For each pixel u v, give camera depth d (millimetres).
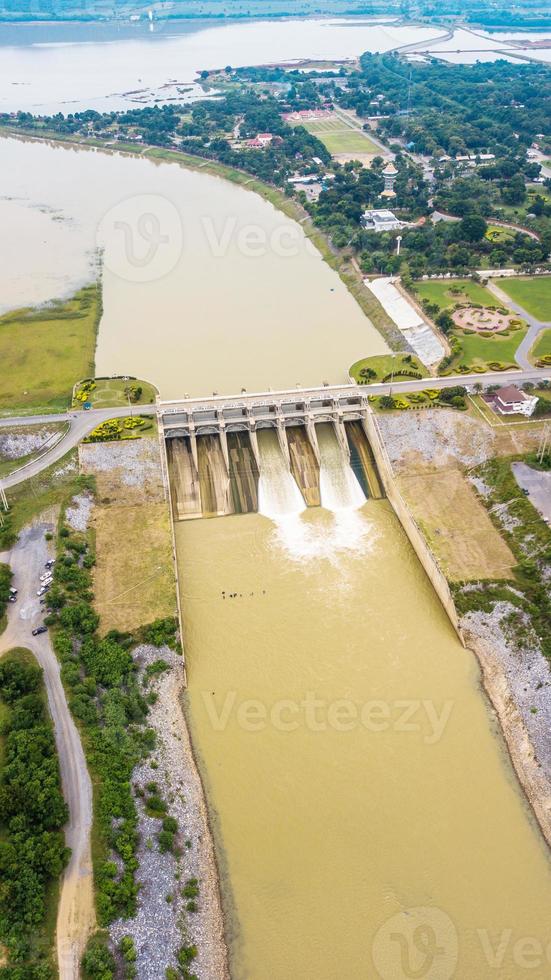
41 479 167125
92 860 100625
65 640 130000
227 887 105375
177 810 111750
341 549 162250
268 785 117438
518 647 134750
